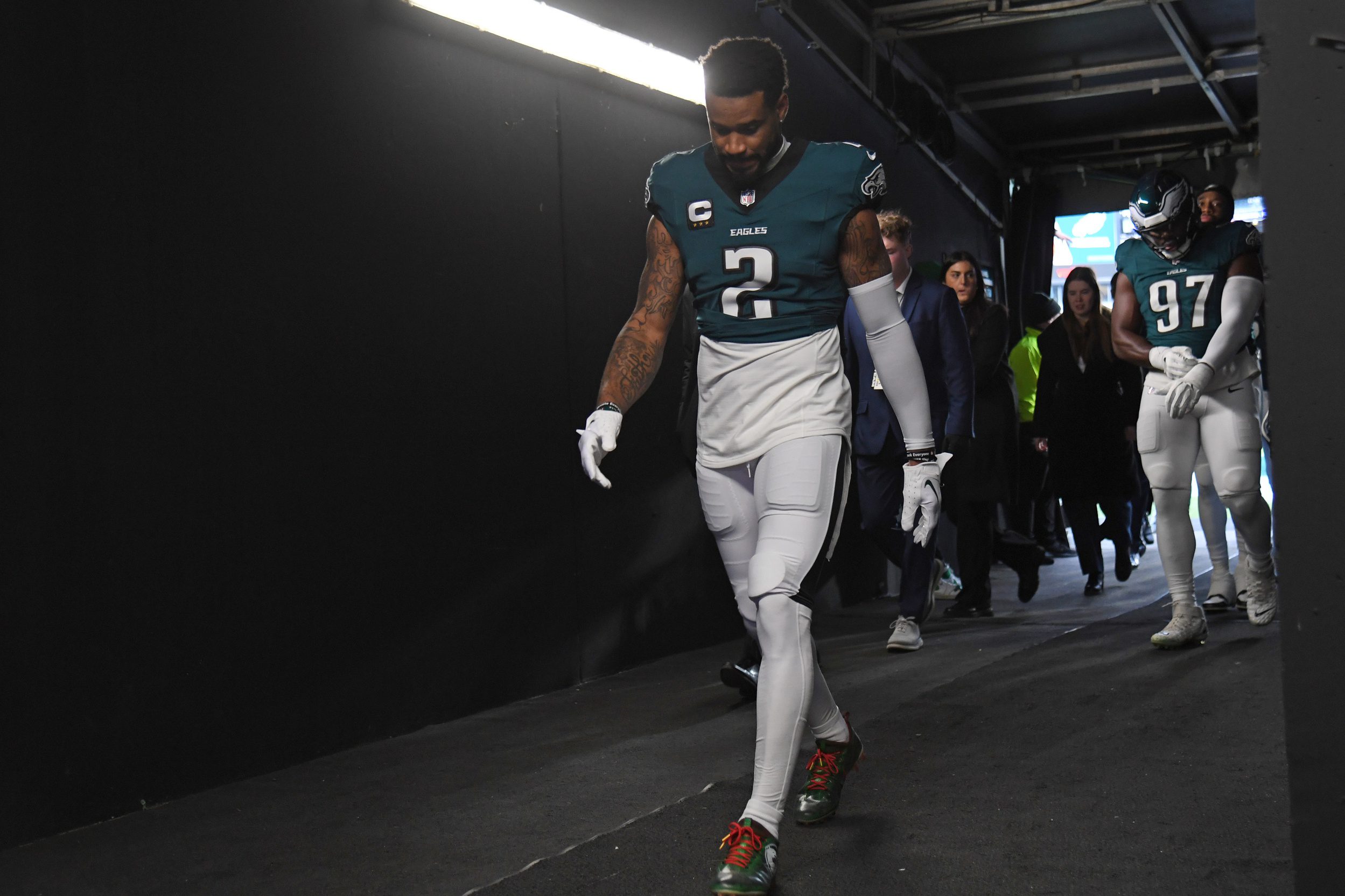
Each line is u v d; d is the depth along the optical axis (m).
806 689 2.58
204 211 3.52
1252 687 4.31
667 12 5.73
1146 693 4.32
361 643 4.02
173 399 3.42
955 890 2.55
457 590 4.43
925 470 2.84
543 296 4.93
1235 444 5.11
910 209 9.11
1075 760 3.50
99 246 3.24
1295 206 1.81
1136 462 7.79
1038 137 11.41
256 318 3.68
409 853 2.92
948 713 4.16
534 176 4.90
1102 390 7.15
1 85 3.02
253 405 3.66
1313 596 1.80
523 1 4.69
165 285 3.40
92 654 3.20
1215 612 6.09
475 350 4.55
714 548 6.13
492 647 4.60
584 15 5.08
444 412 4.39
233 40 3.62
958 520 6.59
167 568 3.40
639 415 5.54
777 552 2.61
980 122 10.68
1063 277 15.84
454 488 4.43
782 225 2.65
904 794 3.25
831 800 3.03
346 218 4.00
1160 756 3.50
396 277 4.20
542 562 4.88
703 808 3.19
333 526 3.93
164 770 3.38
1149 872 2.61
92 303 3.22
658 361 2.78
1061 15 7.82
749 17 6.58
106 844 3.04
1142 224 4.92
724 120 2.55
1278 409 1.82
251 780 3.61
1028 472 8.73
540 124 4.94
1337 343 1.78
